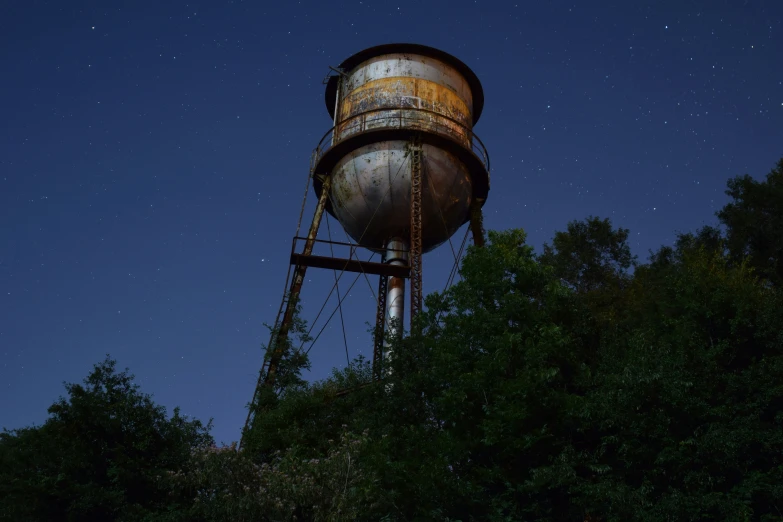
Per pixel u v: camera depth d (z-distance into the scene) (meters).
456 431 22.06
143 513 22.36
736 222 34.09
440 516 19.25
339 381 27.39
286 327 29.17
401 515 19.91
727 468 19.47
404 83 31.20
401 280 30.91
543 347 22.23
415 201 29.02
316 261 29.69
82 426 23.84
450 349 23.77
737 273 26.19
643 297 30.19
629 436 20.89
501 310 24.05
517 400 21.14
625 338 25.64
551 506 20.36
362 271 29.84
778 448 19.72
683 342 22.61
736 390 21.31
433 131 29.66
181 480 19.45
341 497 17.41
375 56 32.31
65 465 23.00
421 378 23.81
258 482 17.89
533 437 20.48
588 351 25.39
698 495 19.03
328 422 25.72
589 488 19.27
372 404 24.67
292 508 17.25
